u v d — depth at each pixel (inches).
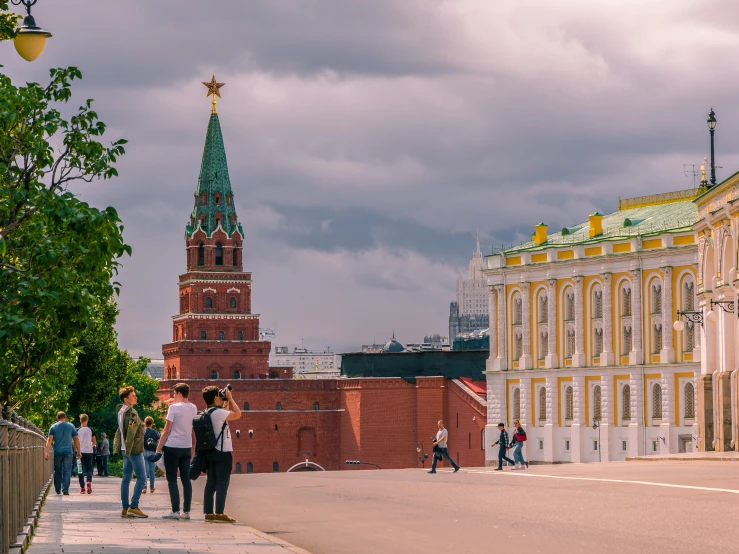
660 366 4985.2
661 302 5014.8
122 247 1119.0
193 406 1261.1
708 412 3366.1
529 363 5585.6
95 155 1261.1
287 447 7037.4
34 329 1038.4
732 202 3016.7
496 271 5733.3
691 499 1248.2
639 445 5054.1
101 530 1104.2
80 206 1093.1
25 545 903.1
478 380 6437.0
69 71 1275.8
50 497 1835.6
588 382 5305.1
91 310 1202.0
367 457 6678.2
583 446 5295.3
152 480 1937.7
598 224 5447.8
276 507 1451.8
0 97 1197.7
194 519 1246.9
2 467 810.8
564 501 1301.7
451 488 1633.9
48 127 1229.7
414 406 6525.6
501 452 2795.3
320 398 7042.3
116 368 4544.8
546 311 5541.3
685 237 4938.5
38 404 2342.5
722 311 3176.7
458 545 964.6
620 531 1000.2
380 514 1269.7
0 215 1208.8
